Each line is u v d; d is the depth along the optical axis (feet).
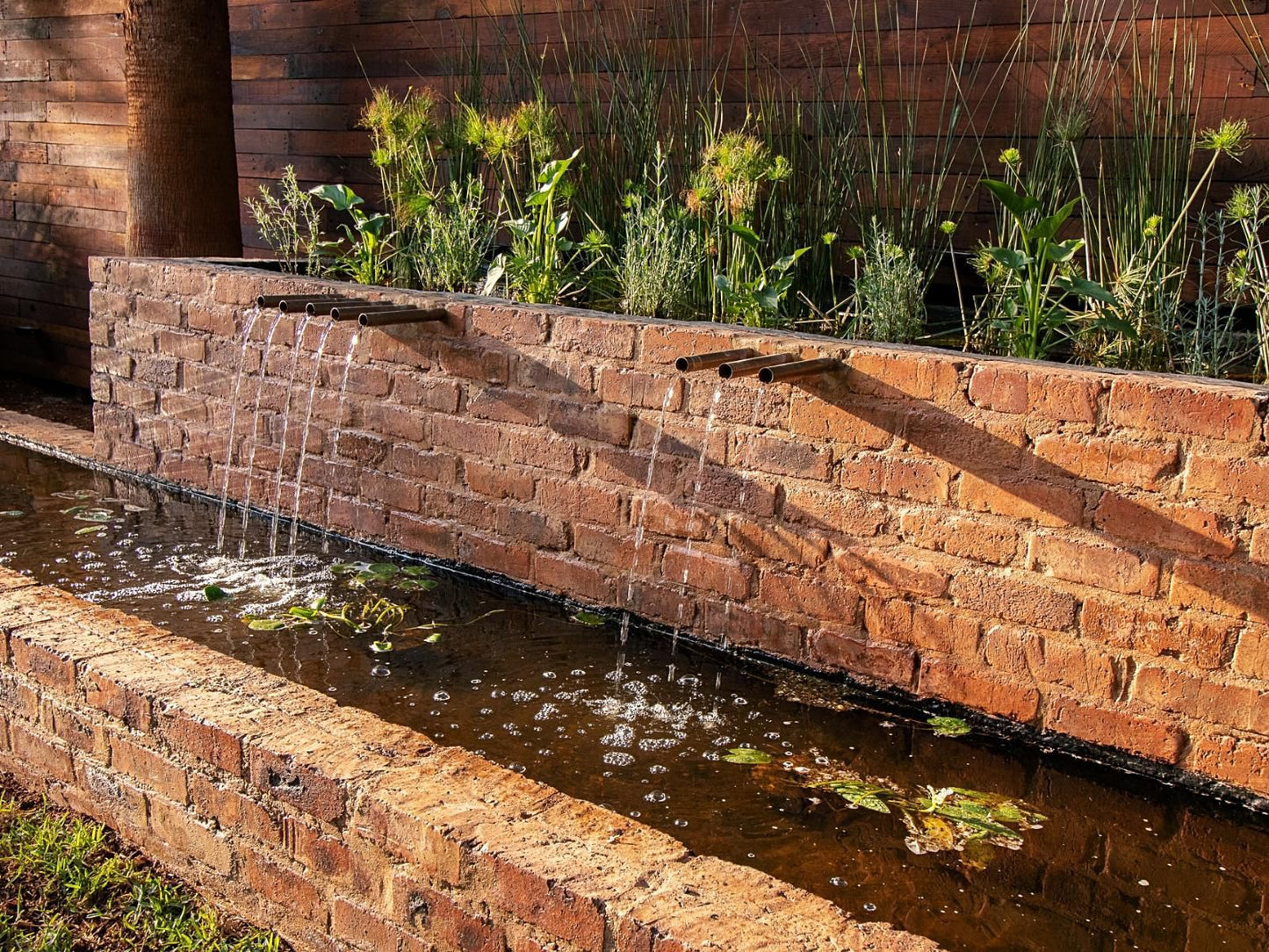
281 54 21.61
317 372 15.34
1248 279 12.46
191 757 8.78
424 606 13.26
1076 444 9.66
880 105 15.35
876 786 9.58
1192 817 9.24
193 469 17.37
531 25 18.34
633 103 16.92
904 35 15.03
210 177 20.45
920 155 15.25
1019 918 7.90
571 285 16.33
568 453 12.94
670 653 12.07
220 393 16.71
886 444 10.65
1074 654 9.91
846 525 11.01
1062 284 12.15
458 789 7.89
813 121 15.83
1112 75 13.35
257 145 22.41
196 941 8.26
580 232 18.06
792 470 11.27
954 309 15.17
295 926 8.35
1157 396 9.25
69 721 9.74
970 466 10.21
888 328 13.10
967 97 14.71
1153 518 9.38
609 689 11.22
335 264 18.69
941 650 10.62
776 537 11.48
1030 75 14.20
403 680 11.35
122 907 8.70
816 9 15.64
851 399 10.80
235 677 9.41
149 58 19.79
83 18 24.40
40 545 15.08
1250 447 8.90
